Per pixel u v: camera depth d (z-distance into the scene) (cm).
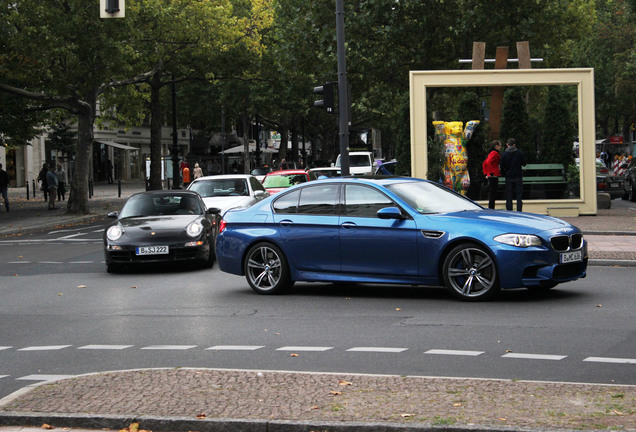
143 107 5050
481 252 1058
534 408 546
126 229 1545
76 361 790
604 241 1786
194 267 1612
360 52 3822
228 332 918
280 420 531
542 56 3978
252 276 1226
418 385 618
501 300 1087
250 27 4425
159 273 1534
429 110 2645
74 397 607
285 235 1191
